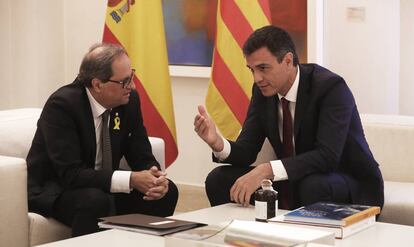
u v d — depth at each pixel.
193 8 5.13
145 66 4.05
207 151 5.24
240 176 2.87
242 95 3.98
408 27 4.83
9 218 2.62
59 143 2.79
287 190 2.89
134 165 3.06
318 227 2.15
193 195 5.14
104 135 2.92
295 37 4.77
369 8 4.82
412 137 3.43
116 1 4.08
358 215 2.20
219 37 4.00
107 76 2.79
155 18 4.06
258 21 3.93
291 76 2.89
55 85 5.66
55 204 2.77
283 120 2.98
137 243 2.04
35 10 5.50
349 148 2.93
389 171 3.46
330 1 4.90
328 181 2.75
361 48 4.87
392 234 2.17
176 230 2.16
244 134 3.04
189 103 5.25
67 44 5.68
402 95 4.91
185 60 5.20
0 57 5.62
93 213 2.68
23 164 2.67
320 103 2.90
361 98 4.93
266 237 1.81
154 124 4.04
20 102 5.57
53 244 2.04
